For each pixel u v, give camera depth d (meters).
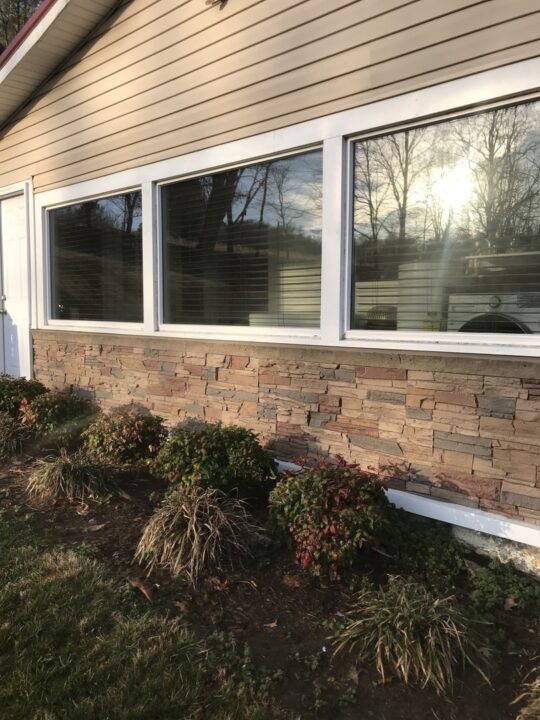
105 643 2.32
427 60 3.12
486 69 2.93
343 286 3.64
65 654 2.25
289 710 2.01
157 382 5.03
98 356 5.62
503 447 3.03
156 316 5.01
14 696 2.03
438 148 3.25
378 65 3.32
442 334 3.29
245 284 4.34
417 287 3.41
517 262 3.05
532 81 2.79
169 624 2.45
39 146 6.07
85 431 4.59
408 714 2.01
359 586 2.76
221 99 4.21
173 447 3.73
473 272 3.21
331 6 3.50
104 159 5.30
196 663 2.22
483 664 2.23
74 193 5.70
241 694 2.07
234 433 3.78
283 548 3.10
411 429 3.37
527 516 2.97
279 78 3.83
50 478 3.80
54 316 6.31
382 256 3.54
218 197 4.46
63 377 6.09
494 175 3.08
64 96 5.66
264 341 4.11
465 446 3.16
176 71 4.52
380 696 2.09
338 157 3.55
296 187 3.92
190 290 4.78
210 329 4.57
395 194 3.45
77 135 5.57
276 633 2.44
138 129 4.93
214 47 4.21
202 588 2.74
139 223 5.14
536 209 2.96
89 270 5.78
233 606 2.62
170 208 4.87
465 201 3.20
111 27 5.03
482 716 2.00
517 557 3.00
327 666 2.24
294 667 2.23
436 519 3.25
